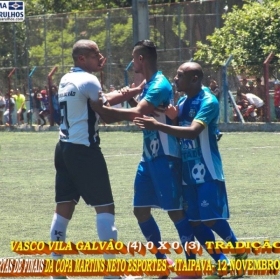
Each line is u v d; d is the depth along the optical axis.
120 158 45.22
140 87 18.41
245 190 31.28
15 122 78.88
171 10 75.06
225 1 77.56
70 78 17.28
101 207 17.30
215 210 17.36
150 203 18.17
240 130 64.88
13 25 79.81
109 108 17.19
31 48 79.19
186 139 17.50
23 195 31.83
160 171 17.56
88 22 75.81
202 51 70.12
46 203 29.53
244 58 66.44
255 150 47.78
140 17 64.31
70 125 17.17
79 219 25.59
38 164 44.22
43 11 106.81
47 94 75.62
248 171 37.50
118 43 74.00
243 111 65.75
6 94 79.12
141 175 18.16
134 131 69.38
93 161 17.19
